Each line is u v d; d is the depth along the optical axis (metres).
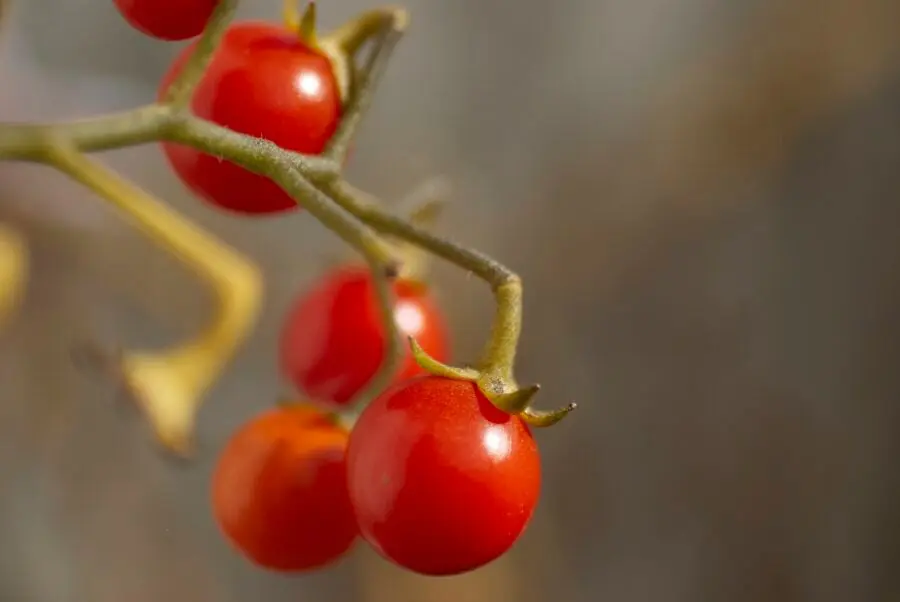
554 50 0.40
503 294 0.24
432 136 0.40
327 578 0.37
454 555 0.24
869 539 0.36
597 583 0.37
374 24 0.25
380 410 0.24
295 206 0.26
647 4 0.39
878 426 0.36
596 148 0.40
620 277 0.39
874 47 0.37
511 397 0.24
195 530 0.37
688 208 0.39
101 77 0.37
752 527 0.37
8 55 0.36
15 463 0.35
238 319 0.29
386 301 0.26
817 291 0.37
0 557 0.34
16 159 0.24
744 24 0.39
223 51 0.25
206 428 0.37
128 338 0.36
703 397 0.38
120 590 0.35
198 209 0.37
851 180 0.37
